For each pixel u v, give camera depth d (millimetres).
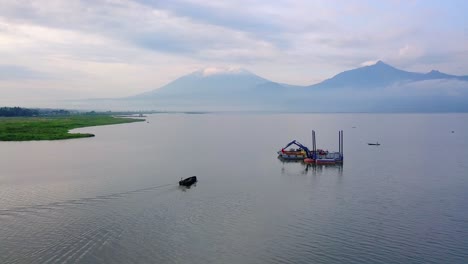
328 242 42750
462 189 67312
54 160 97812
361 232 45750
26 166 88250
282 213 52812
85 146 129875
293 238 43750
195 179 71938
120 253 38812
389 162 98188
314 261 38125
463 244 42469
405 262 38219
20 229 44781
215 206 55656
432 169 87500
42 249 39250
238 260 38094
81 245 40500
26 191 63438
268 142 150000
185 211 52906
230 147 131000
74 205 54812
